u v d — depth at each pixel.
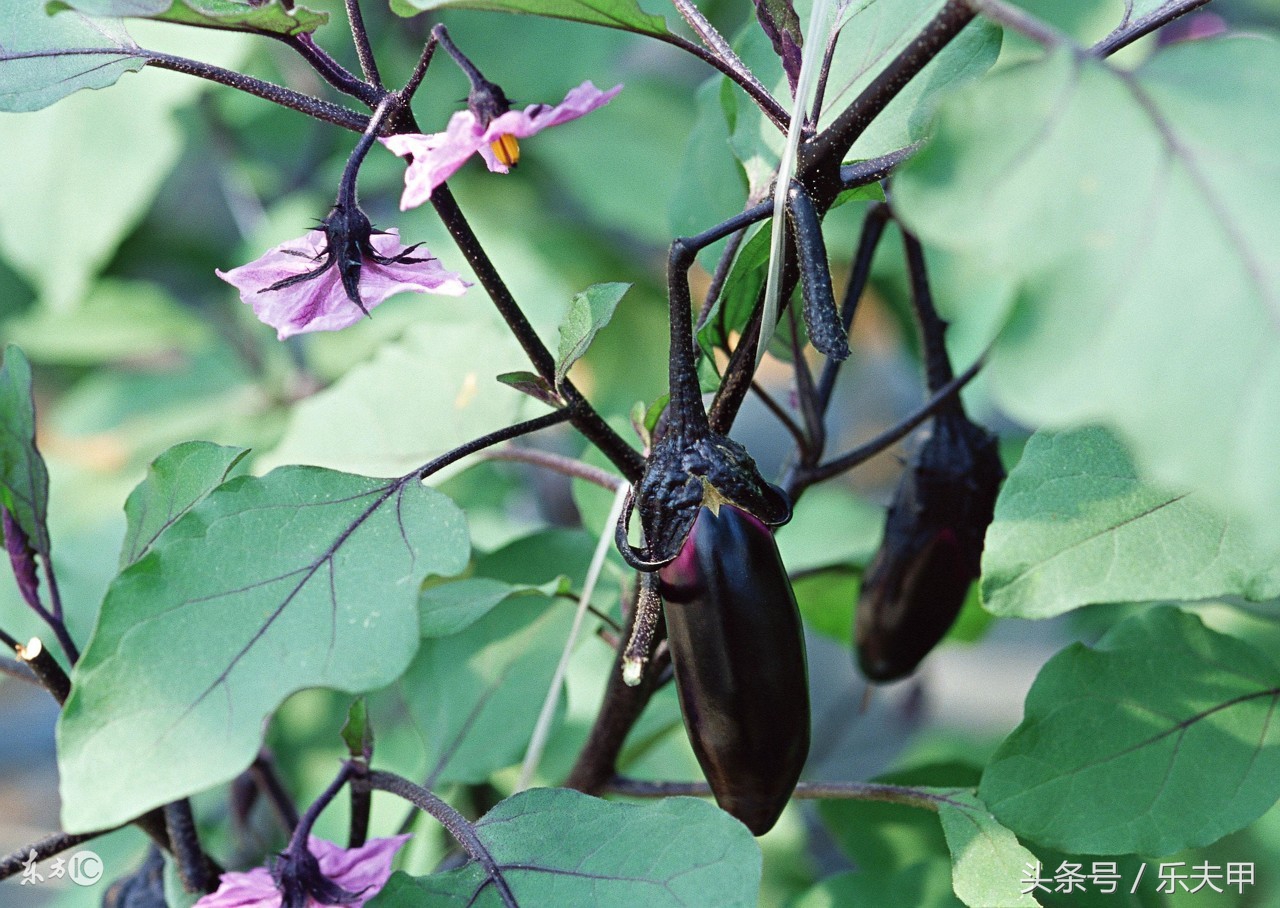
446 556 1.09
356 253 1.10
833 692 2.37
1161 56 1.02
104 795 1.05
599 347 2.17
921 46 1.08
